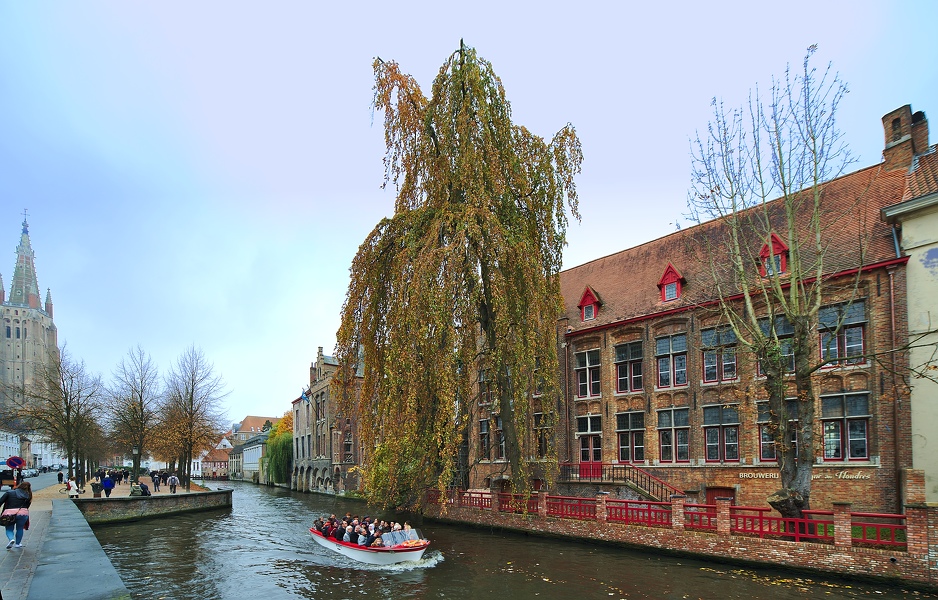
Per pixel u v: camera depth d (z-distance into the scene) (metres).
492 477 30.05
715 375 22.17
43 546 13.12
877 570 13.40
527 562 16.81
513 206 21.03
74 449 42.59
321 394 60.16
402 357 18.36
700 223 18.84
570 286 30.94
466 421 19.19
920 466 16.73
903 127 20.70
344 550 18.66
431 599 13.34
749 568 15.37
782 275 20.62
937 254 17.11
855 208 20.56
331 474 54.28
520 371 19.53
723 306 18.08
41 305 141.25
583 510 20.06
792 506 15.38
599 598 13.10
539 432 26.03
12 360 120.62
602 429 25.73
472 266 19.42
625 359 25.41
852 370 18.52
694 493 22.09
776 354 16.38
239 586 14.93
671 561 16.55
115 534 25.00
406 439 18.39
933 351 15.88
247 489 67.88
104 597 8.41
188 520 30.73
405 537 17.62
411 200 21.67
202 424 47.28
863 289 18.62
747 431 20.84
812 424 15.84
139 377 45.81
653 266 26.98
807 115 16.56
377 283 21.11
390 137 21.16
